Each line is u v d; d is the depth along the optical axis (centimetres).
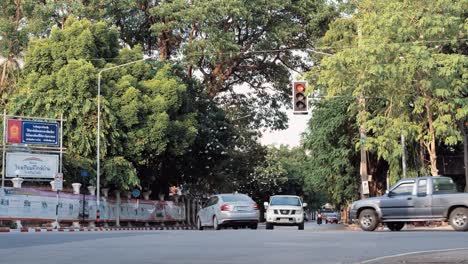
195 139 5356
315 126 4988
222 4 5134
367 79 3412
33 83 4388
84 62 4369
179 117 4919
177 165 5409
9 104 4550
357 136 4744
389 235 2106
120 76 4672
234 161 6294
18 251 1573
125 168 4447
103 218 4391
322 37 5303
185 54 5325
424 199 2533
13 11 5731
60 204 3997
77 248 1655
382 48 3259
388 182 4384
